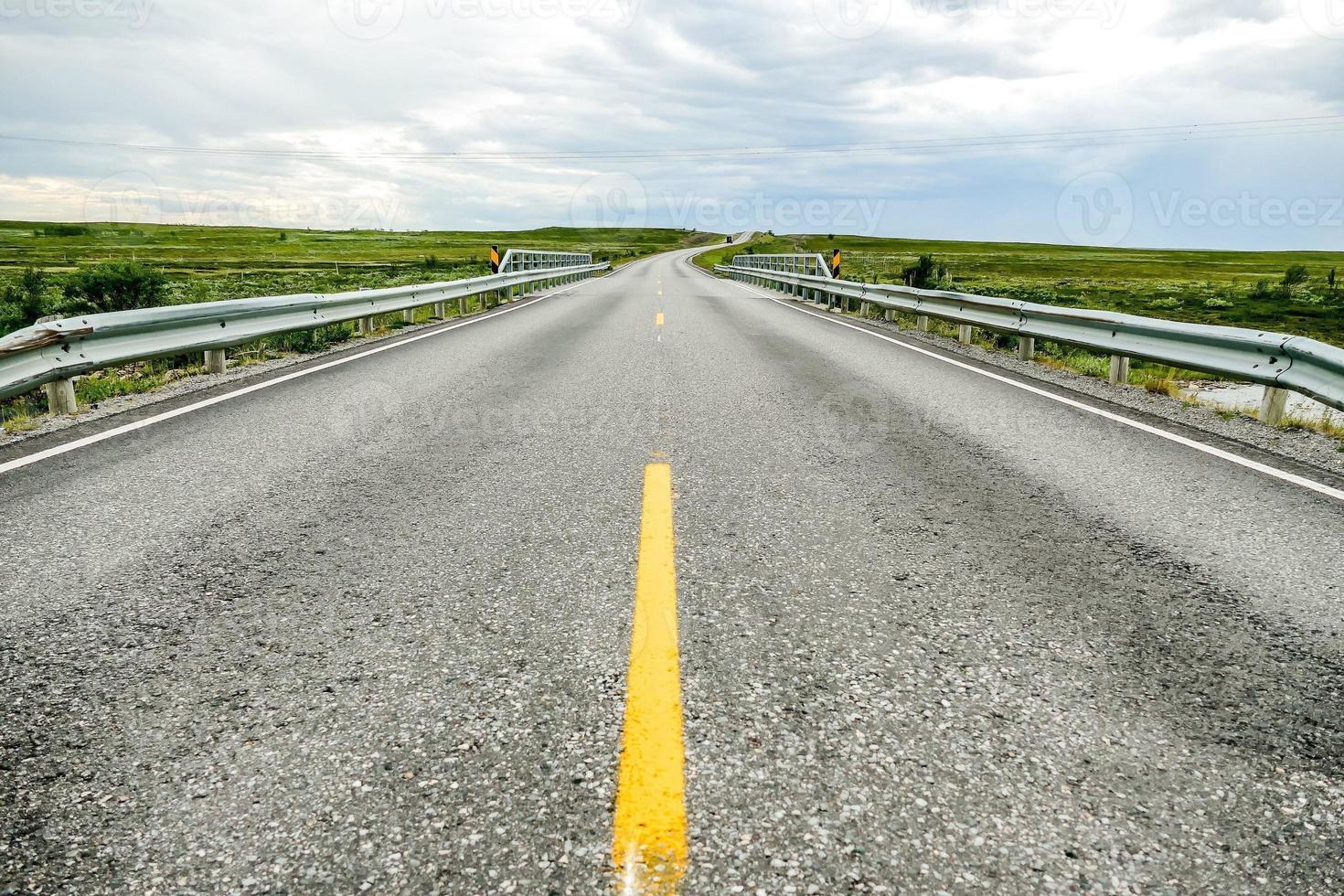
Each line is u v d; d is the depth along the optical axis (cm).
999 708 219
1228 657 250
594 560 325
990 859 163
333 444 534
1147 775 191
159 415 629
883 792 183
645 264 7588
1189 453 520
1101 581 308
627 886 155
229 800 181
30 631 265
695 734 204
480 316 1639
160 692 227
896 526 371
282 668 240
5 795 183
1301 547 350
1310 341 572
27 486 435
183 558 330
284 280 3281
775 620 270
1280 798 183
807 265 2388
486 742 201
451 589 297
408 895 153
